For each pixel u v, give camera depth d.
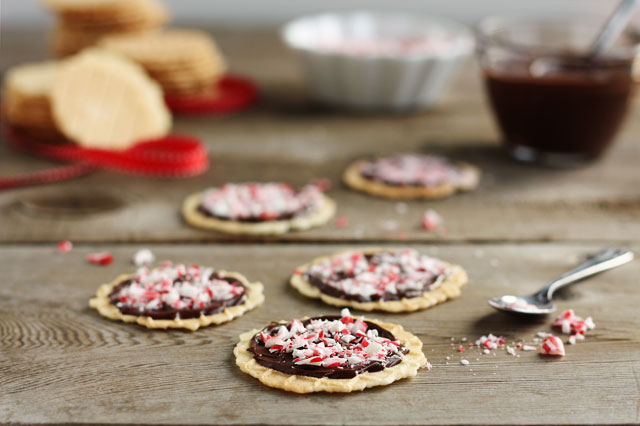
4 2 1.29
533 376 0.53
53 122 0.77
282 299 0.59
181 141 0.75
